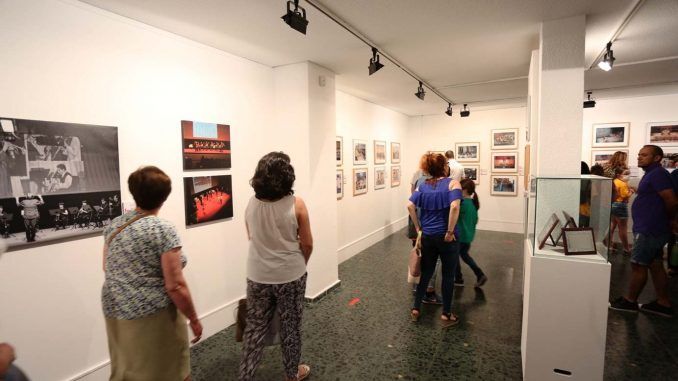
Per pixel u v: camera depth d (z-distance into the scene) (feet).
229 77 9.68
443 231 8.83
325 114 11.71
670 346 8.23
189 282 8.64
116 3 6.57
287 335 5.90
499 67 12.01
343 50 9.84
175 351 4.86
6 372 3.20
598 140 19.11
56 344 6.22
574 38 7.71
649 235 9.57
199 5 6.75
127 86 7.22
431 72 12.66
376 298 11.52
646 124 17.98
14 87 5.58
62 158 6.18
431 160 9.05
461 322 9.64
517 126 21.47
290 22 6.38
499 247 18.03
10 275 5.61
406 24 8.14
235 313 7.88
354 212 17.19
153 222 4.65
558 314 6.23
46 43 5.94
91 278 6.69
